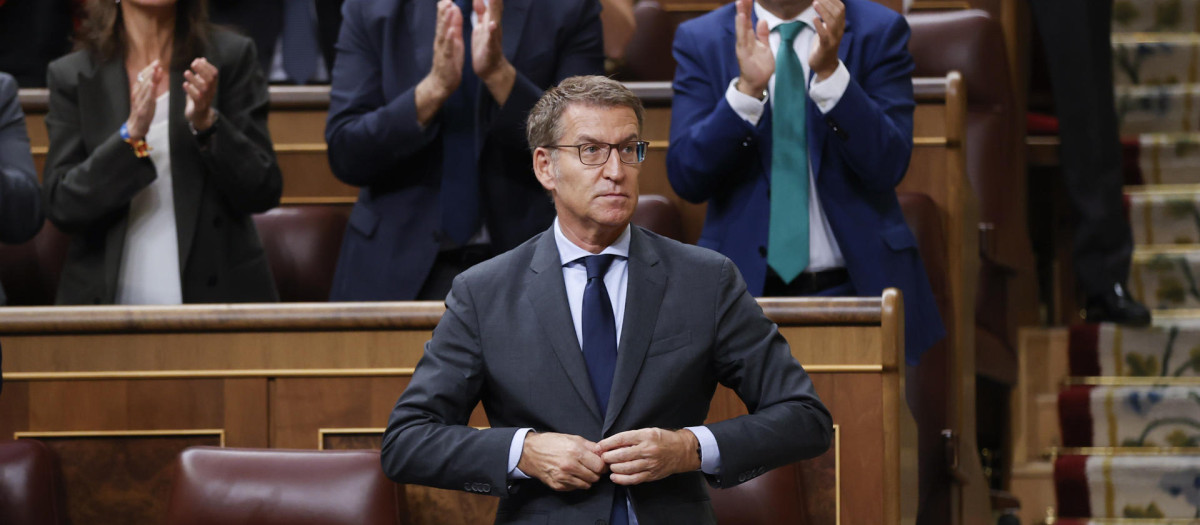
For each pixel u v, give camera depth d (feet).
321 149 46.62
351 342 30.78
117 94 34.91
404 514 28.02
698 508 22.27
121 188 33.19
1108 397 49.70
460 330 22.91
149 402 31.22
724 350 22.77
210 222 34.91
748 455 21.48
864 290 32.07
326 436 30.81
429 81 33.30
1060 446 50.78
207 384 31.14
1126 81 61.36
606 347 22.58
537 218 34.83
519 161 34.65
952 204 40.73
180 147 34.63
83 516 31.19
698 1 55.67
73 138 34.96
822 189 32.53
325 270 43.14
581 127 22.34
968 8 54.49
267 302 35.81
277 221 43.52
